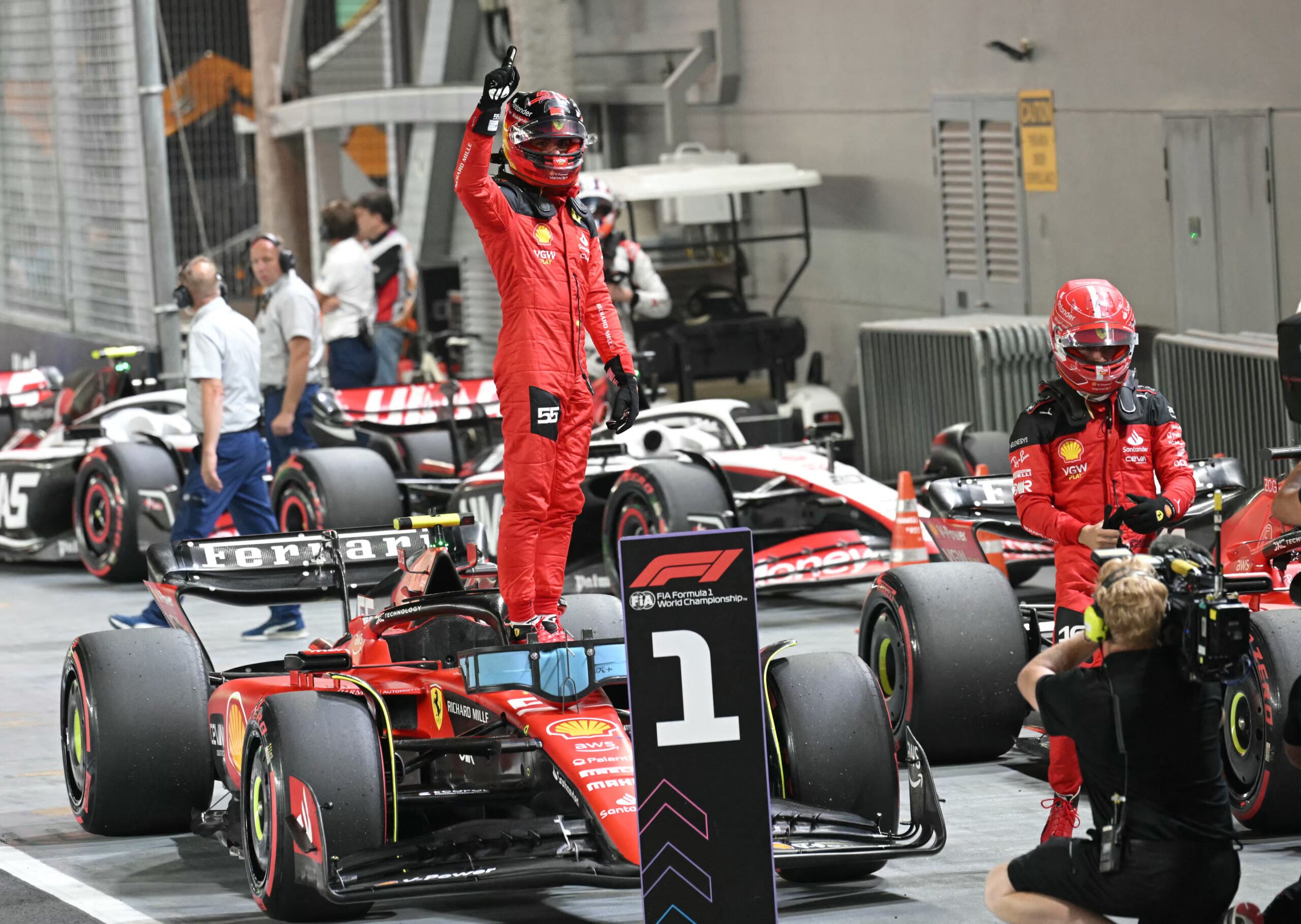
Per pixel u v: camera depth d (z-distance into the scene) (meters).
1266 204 42.31
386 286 55.94
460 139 66.62
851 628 38.28
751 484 40.34
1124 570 16.00
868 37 55.44
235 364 37.09
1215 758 15.84
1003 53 50.16
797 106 58.88
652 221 57.56
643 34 64.50
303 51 74.44
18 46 72.12
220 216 95.81
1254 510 25.92
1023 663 26.61
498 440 48.75
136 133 63.22
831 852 19.38
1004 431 48.03
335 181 69.69
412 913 20.97
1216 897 15.78
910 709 26.56
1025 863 16.50
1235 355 40.59
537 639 21.70
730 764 16.59
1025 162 49.97
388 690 22.45
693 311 55.00
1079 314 21.84
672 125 62.25
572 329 21.62
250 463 37.50
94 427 50.03
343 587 26.73
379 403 47.50
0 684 35.56
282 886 20.03
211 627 40.66
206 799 24.72
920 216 54.31
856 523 40.72
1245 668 15.74
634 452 42.81
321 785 19.69
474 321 61.31
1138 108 45.97
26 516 49.94
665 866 16.53
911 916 20.22
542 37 62.19
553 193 21.77
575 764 19.58
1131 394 22.39
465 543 26.56
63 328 70.75
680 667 16.55
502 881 18.69
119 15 63.44
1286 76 41.53
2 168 75.31
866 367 51.75
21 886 22.48
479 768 22.06
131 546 46.84
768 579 37.66
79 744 25.12
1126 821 15.75
